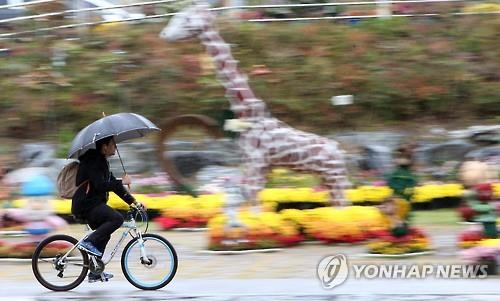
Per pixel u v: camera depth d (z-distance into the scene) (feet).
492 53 175.63
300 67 172.14
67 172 85.66
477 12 181.47
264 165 116.98
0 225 121.29
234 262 102.12
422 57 173.88
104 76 168.55
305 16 184.65
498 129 159.02
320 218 113.29
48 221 105.60
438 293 82.23
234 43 175.11
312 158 118.01
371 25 180.04
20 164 155.43
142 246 84.58
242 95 118.11
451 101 170.19
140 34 175.11
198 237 120.67
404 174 103.04
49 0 178.09
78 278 84.58
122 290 85.40
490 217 100.07
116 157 153.48
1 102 165.89
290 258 103.81
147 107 165.17
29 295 83.25
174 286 87.35
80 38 175.32
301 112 167.63
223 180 144.56
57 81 167.32
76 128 163.22
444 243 110.42
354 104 169.07
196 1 137.08
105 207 83.41
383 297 80.84
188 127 142.00
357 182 148.97
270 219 111.86
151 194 140.97
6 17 184.14
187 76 168.04
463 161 156.56
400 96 169.58
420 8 182.70
